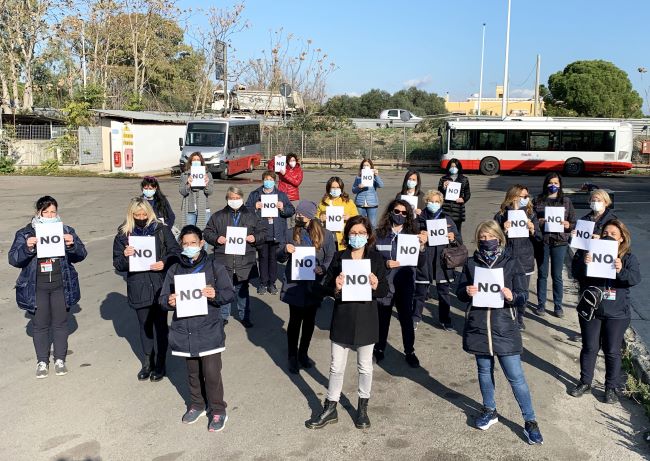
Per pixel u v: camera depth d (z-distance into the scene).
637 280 5.86
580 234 7.22
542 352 7.50
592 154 34.34
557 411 5.87
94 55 44.25
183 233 5.32
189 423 5.53
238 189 8.16
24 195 22.50
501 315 5.24
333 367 5.47
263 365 6.97
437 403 6.02
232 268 8.08
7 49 39.16
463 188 10.38
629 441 5.30
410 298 6.92
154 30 48.03
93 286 10.36
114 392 6.18
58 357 6.59
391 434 5.38
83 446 5.11
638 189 26.83
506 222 8.13
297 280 6.58
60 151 33.28
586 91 61.81
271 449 5.10
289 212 10.00
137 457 4.96
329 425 5.52
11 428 5.41
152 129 35.09
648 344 7.43
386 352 7.46
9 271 11.29
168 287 5.46
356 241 5.32
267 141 41.78
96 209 19.28
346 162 41.06
